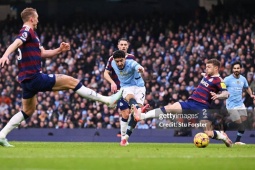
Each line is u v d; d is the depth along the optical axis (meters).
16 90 58.66
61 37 64.81
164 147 28.95
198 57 55.88
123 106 31.56
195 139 28.73
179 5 68.06
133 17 68.00
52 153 21.58
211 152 23.59
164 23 63.88
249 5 62.69
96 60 60.47
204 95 30.38
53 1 70.50
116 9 69.75
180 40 59.59
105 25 65.12
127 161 18.09
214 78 30.39
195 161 18.48
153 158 19.38
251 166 17.41
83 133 52.22
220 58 55.22
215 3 67.25
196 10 62.41
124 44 30.31
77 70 60.19
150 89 54.81
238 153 23.12
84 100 53.94
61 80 25.34
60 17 70.12
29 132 53.94
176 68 55.50
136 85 30.36
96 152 22.45
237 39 56.19
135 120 28.48
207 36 58.06
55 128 53.31
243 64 53.59
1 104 57.66
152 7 68.88
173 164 17.44
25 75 25.36
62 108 54.09
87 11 70.50
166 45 58.66
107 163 17.45
